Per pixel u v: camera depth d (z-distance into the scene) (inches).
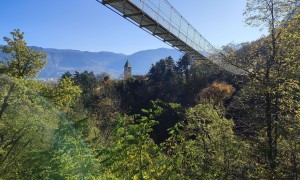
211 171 328.2
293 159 363.9
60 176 175.9
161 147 213.5
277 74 467.8
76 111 986.7
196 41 967.0
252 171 370.6
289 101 449.7
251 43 549.6
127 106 2353.6
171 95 2363.4
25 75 941.2
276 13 477.7
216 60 588.1
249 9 496.1
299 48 442.0
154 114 197.3
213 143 400.5
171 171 203.6
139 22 635.5
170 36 751.7
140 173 187.2
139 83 2605.8
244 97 502.9
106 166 182.7
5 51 922.7
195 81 2202.3
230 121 493.0
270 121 438.6
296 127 392.8
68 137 188.1
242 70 531.2
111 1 508.4
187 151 253.4
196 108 546.0
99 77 3499.0
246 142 439.5
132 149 188.1
